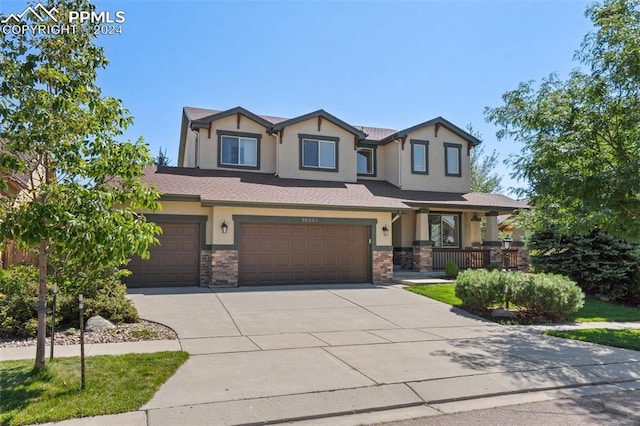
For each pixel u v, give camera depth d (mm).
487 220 20562
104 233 4969
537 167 9695
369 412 5160
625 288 15086
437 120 21031
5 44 5195
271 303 12047
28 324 8008
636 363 7426
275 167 18734
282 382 5898
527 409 5336
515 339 9031
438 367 6754
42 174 5637
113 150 5613
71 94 5379
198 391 5484
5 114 4965
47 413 4625
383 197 17953
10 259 12570
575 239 15984
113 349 7289
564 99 9672
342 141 19531
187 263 14672
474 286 11938
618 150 9438
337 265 16266
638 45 8695
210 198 14266
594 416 5129
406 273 18406
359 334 9039
